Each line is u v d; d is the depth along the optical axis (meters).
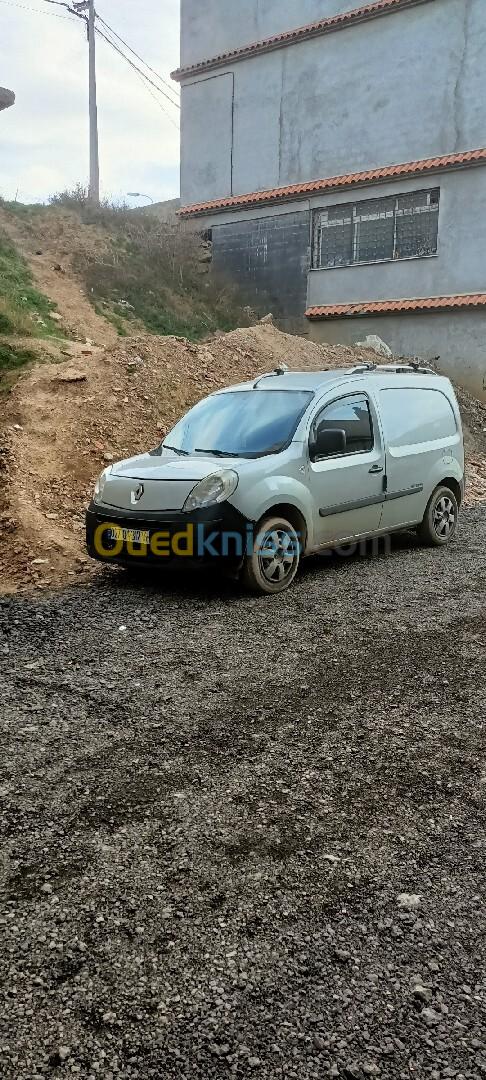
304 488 6.76
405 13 20.28
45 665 4.87
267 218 23.55
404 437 7.99
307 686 4.58
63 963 2.40
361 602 6.34
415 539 8.84
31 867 2.87
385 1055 2.10
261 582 6.47
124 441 9.82
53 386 10.38
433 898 2.73
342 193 21.80
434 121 20.11
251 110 23.95
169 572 7.23
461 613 6.04
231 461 6.52
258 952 2.46
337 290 22.19
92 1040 2.13
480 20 18.98
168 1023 2.19
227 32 24.30
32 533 7.55
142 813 3.23
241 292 23.52
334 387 7.38
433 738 3.94
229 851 2.98
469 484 12.88
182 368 12.00
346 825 3.17
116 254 21.89
